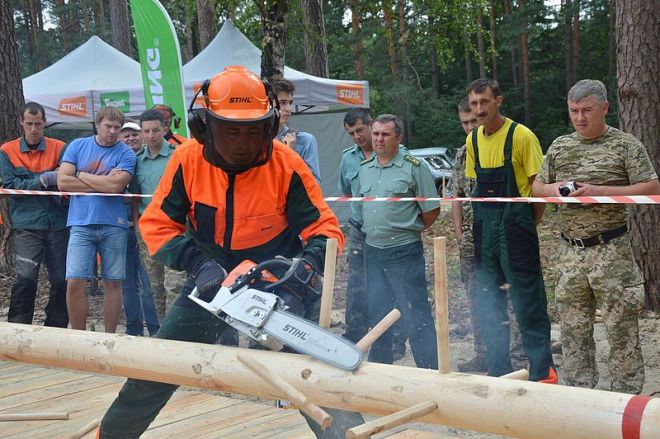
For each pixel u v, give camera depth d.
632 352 3.86
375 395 1.78
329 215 2.44
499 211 4.18
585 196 3.73
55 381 4.43
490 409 1.63
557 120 33.97
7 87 8.60
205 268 2.28
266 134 2.25
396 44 32.16
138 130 6.11
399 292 4.52
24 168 5.65
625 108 6.26
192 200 2.43
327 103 11.91
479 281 4.37
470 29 19.94
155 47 7.04
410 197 4.50
